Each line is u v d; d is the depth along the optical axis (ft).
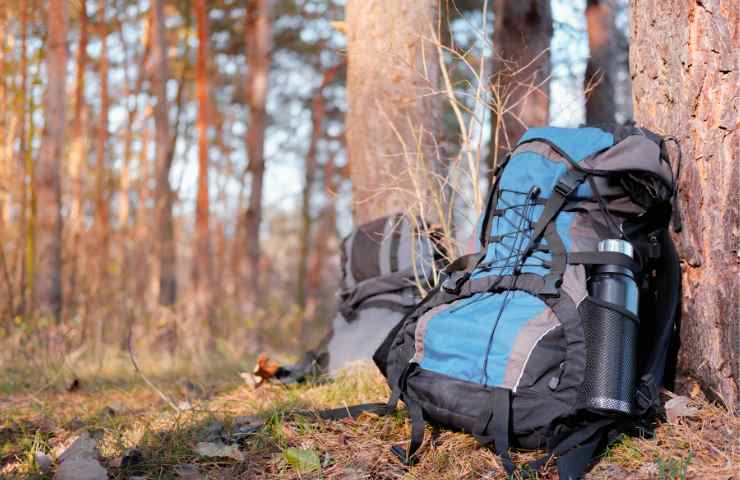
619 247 7.22
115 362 17.17
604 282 7.16
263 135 34.35
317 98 58.75
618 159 7.55
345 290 12.98
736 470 6.42
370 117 14.29
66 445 8.34
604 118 18.25
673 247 8.03
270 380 11.89
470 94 11.14
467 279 7.94
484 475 6.95
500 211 8.06
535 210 7.75
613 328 6.97
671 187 7.82
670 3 8.31
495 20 17.13
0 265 25.41
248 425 8.57
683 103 8.16
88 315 22.66
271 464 7.46
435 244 12.09
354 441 7.94
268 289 73.20
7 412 10.60
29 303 23.21
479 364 7.15
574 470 6.50
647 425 7.38
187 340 23.25
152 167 47.26
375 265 12.52
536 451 7.27
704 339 7.97
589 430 6.88
